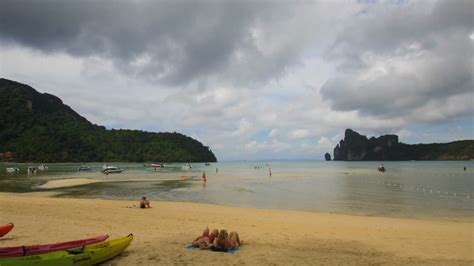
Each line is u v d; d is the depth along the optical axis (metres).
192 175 73.88
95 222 16.33
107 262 9.69
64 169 110.50
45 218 17.28
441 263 10.34
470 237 14.63
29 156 174.38
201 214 19.95
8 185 44.84
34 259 8.31
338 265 9.87
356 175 75.31
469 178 63.44
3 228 12.83
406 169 114.56
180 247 11.53
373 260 10.55
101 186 43.75
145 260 9.91
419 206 26.22
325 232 15.18
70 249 9.47
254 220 18.16
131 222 16.58
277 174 79.94
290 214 21.09
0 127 190.50
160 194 34.25
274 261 10.08
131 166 145.38
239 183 49.56
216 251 11.09
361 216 21.06
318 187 43.25
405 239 14.05
